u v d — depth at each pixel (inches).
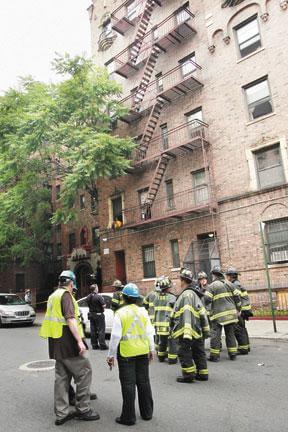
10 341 492.7
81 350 183.2
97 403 210.4
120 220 863.1
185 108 759.7
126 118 855.7
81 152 705.0
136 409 197.9
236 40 699.4
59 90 773.9
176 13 822.5
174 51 810.2
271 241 597.6
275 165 615.2
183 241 716.0
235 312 310.3
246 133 652.1
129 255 816.3
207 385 234.8
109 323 482.0
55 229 1232.8
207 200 694.5
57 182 1214.3
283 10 633.6
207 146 706.8
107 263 868.0
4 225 967.6
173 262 733.9
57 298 193.8
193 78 708.7
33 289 1159.0
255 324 490.3
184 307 247.0
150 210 778.8
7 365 331.3
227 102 689.0
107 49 991.0
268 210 603.5
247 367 277.6
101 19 1015.0
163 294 325.4
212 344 305.9
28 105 821.9
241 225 633.6
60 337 186.5
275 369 267.7
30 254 1043.3
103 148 679.7
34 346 437.4
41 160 870.4
